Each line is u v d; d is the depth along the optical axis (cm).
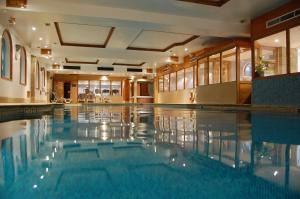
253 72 913
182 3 767
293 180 105
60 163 131
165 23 864
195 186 95
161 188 93
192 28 927
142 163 132
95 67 2041
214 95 1223
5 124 393
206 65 1313
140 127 342
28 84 1272
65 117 574
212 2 776
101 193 87
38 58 1559
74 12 768
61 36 1142
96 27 1003
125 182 100
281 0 746
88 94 2466
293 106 741
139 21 847
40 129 314
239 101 1038
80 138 229
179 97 1722
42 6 738
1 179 103
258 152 166
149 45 1327
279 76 797
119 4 773
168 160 140
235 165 131
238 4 777
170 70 1858
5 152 163
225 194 88
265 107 852
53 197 83
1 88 822
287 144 199
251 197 84
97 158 144
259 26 878
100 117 574
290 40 765
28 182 99
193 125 371
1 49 832
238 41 1026
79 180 102
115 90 2686
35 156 150
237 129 313
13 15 786
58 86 2522
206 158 146
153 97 2380
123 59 1627
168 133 270
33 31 1014
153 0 743
